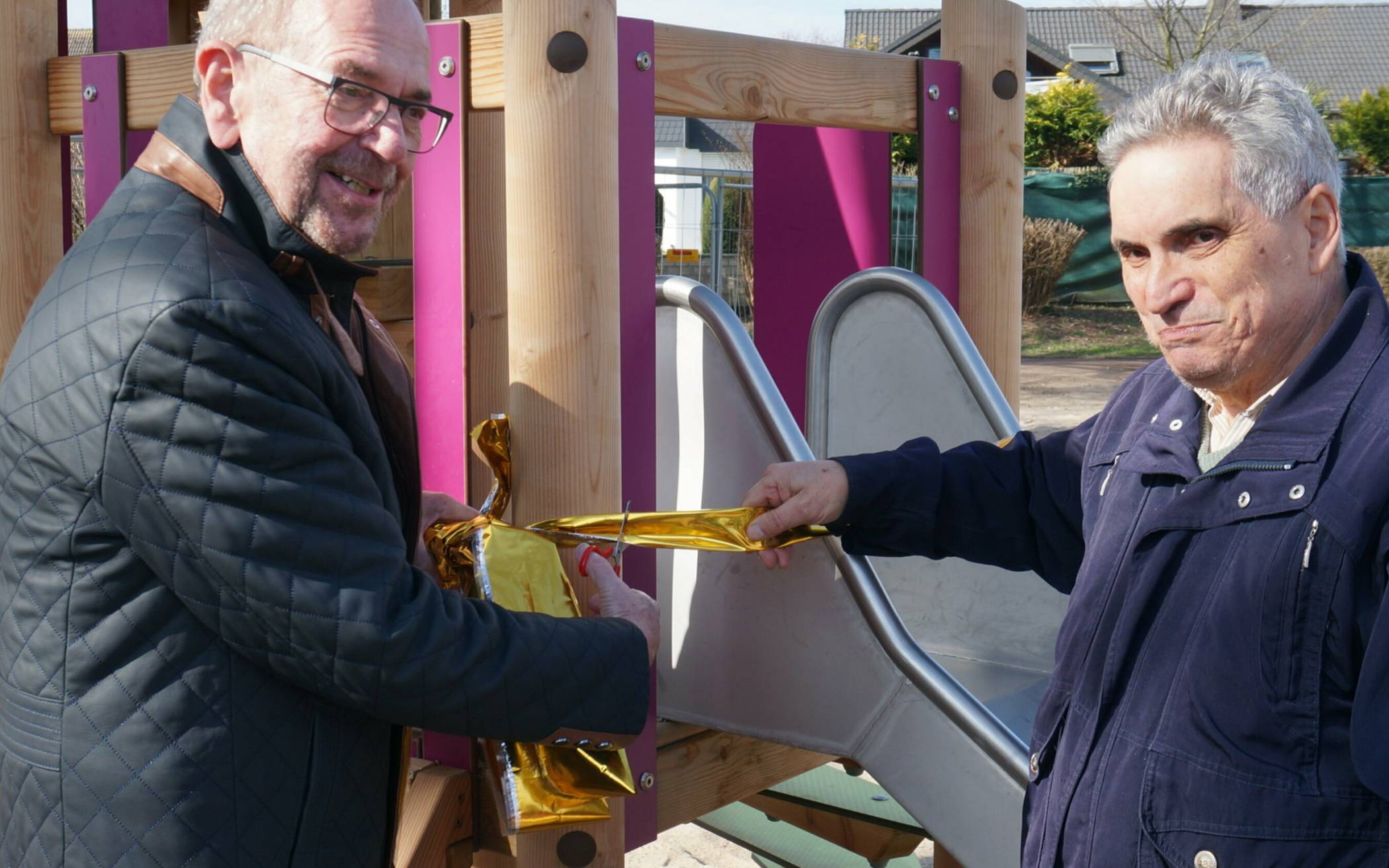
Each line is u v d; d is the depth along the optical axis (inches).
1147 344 621.9
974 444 70.1
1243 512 48.4
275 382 47.3
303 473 47.5
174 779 47.4
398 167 53.2
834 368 93.6
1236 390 51.4
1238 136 46.9
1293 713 46.3
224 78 51.7
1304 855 45.9
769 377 75.1
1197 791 47.8
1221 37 903.1
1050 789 53.4
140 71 82.0
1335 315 50.7
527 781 58.1
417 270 70.3
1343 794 45.8
